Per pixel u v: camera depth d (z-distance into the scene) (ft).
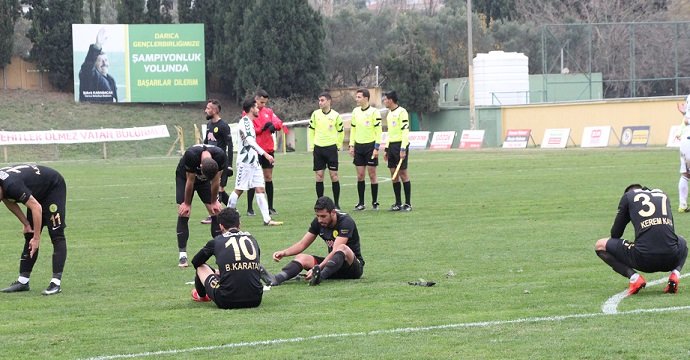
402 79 493.77
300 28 506.89
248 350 64.54
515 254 107.14
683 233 120.57
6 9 505.66
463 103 508.12
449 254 108.27
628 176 217.97
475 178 227.61
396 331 69.41
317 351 63.82
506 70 483.10
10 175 86.17
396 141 157.48
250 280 79.00
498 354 62.08
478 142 431.84
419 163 301.43
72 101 506.48
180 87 499.10
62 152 447.01
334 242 92.32
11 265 107.45
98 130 416.87
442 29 595.06
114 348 66.08
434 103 495.82
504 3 644.27
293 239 123.85
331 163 160.25
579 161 285.43
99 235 134.41
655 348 62.54
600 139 404.98
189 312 78.43
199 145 104.06
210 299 82.79
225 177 145.89
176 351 64.69
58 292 89.30
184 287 91.30
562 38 527.40
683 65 511.81
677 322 70.08
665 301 78.18
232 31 521.24
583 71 524.52
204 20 533.55
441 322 72.23
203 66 500.33
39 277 98.78
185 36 496.64
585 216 142.72
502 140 456.04
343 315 75.56
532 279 90.74
